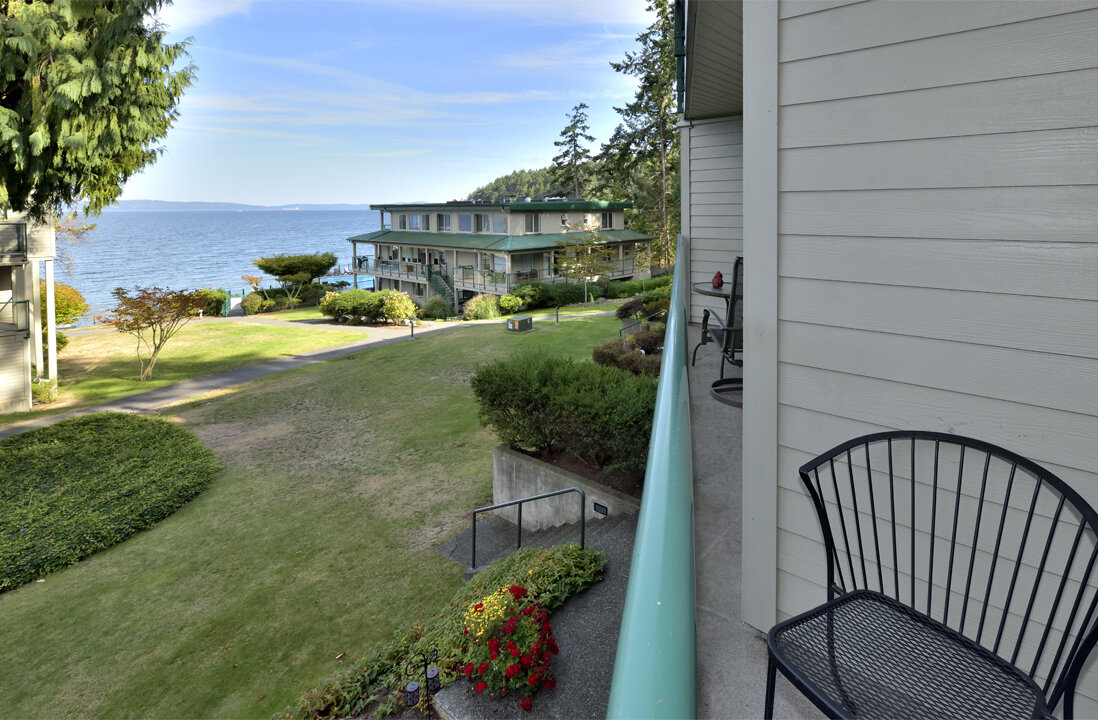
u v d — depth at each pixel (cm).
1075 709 153
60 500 956
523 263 3428
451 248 3538
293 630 640
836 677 118
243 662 596
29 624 679
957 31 148
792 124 180
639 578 130
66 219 2950
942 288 158
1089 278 137
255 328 2764
